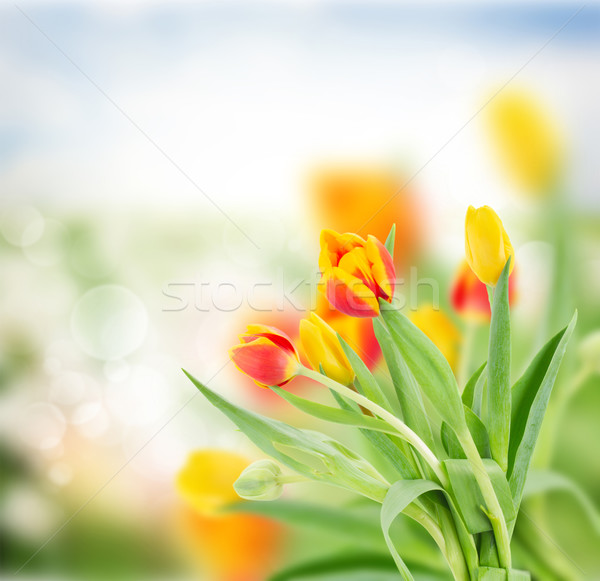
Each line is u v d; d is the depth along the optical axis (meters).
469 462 1.45
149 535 1.80
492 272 1.45
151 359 1.84
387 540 1.41
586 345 1.72
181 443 1.80
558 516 1.71
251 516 1.75
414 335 1.42
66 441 1.83
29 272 1.85
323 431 1.71
